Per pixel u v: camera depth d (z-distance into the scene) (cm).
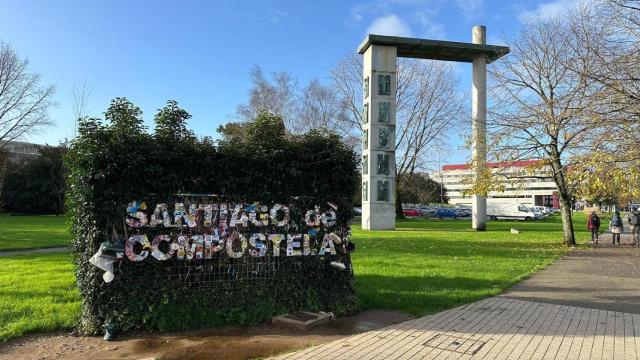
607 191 1527
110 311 615
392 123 3234
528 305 805
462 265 1277
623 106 1202
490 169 2067
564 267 1305
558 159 1952
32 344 586
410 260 1371
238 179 683
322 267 732
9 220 4106
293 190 721
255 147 700
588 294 911
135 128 645
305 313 690
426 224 4069
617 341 602
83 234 630
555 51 1978
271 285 700
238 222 683
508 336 620
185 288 652
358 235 2481
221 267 676
